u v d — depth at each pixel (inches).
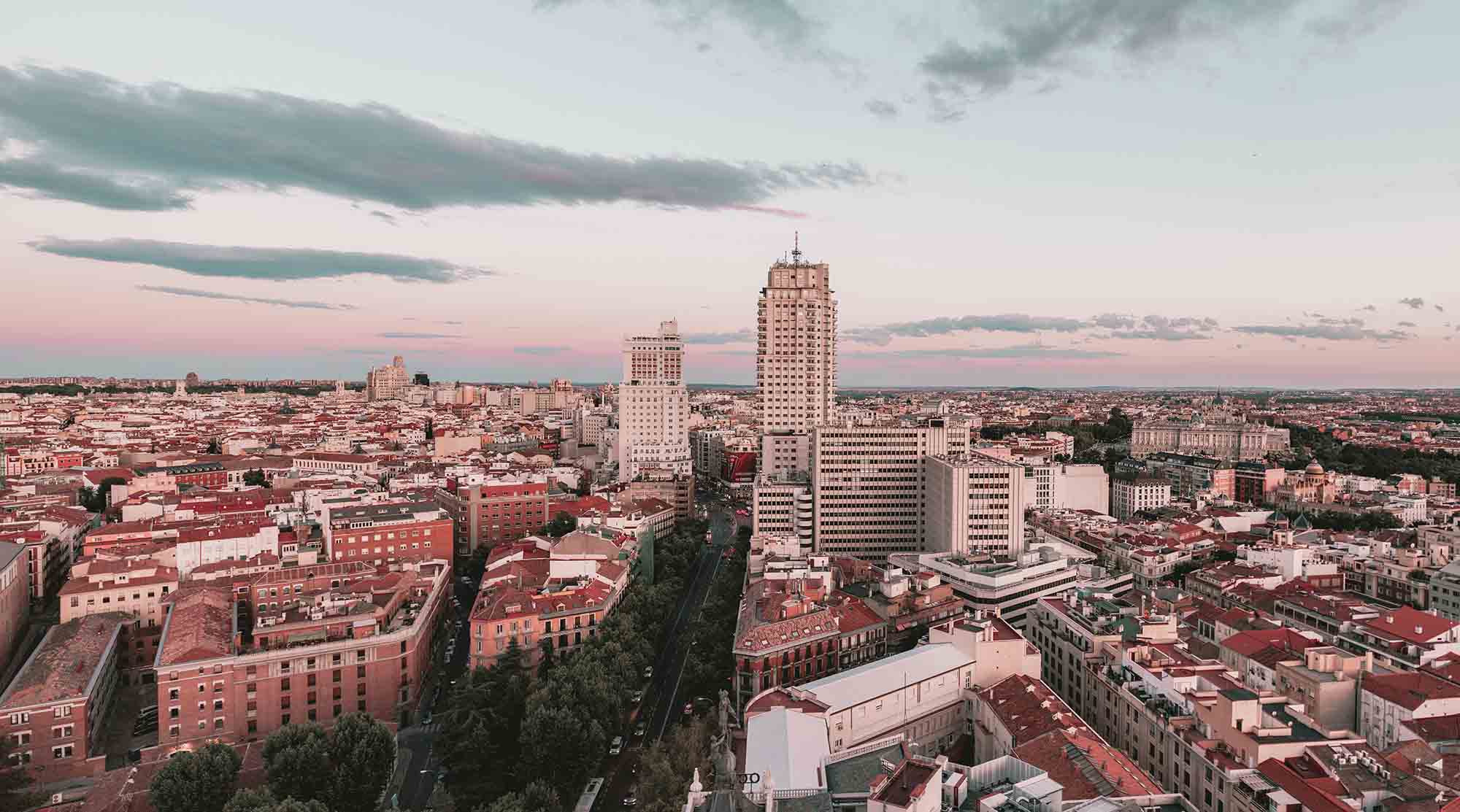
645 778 6515.8
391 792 7209.6
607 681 7780.5
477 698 7381.9
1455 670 7465.6
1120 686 7357.3
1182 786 6274.6
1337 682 7234.3
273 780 6456.7
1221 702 6048.2
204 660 7765.8
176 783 6220.5
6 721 7180.1
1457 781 5354.3
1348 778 5344.5
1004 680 7244.1
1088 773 5359.3
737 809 4722.0
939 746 7190.0
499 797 6653.5
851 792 4862.2
